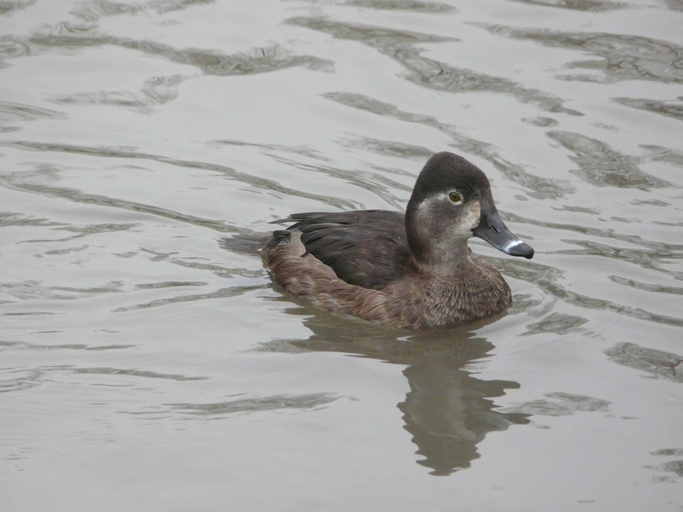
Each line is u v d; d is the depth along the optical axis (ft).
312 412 33.42
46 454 31.07
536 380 35.42
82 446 31.45
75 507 28.94
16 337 37.14
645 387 34.73
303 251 41.50
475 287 39.60
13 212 44.57
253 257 42.93
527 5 60.13
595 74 53.72
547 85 52.95
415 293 39.40
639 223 43.98
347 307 39.83
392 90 52.90
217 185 46.85
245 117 51.29
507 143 48.93
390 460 31.14
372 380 35.42
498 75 53.78
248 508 28.96
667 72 53.72
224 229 44.45
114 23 58.23
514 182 46.39
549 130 49.75
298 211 45.39
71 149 48.73
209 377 35.22
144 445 31.53
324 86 53.31
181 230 44.24
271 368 35.91
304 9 60.08
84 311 38.93
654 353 36.58
